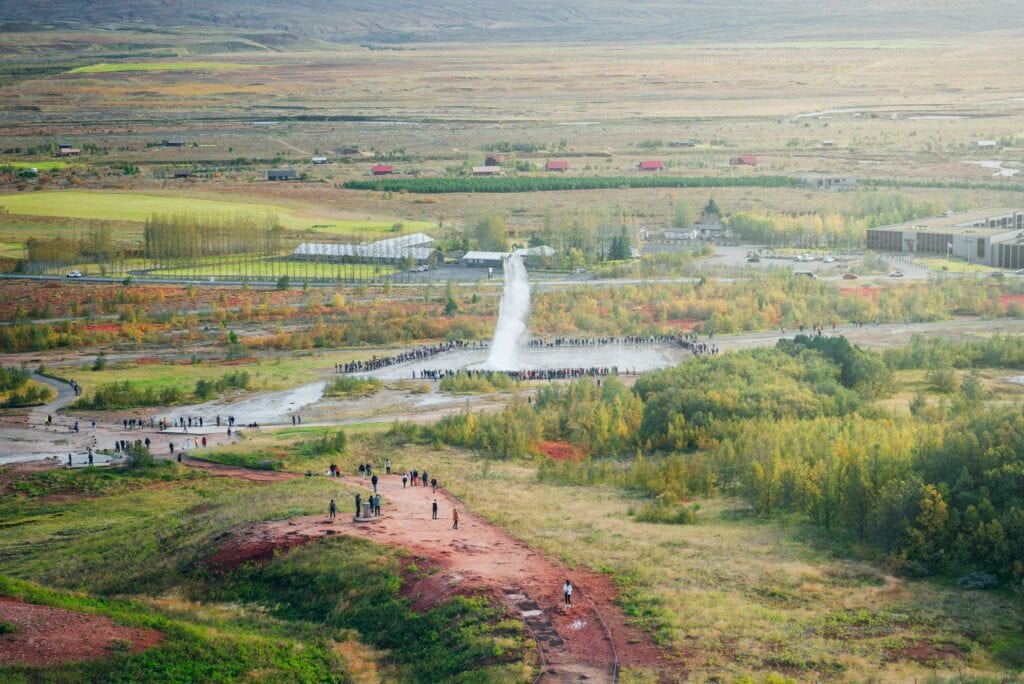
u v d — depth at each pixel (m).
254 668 137.00
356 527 177.00
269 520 182.88
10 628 137.75
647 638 141.25
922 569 162.25
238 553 171.25
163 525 192.88
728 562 165.88
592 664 134.38
